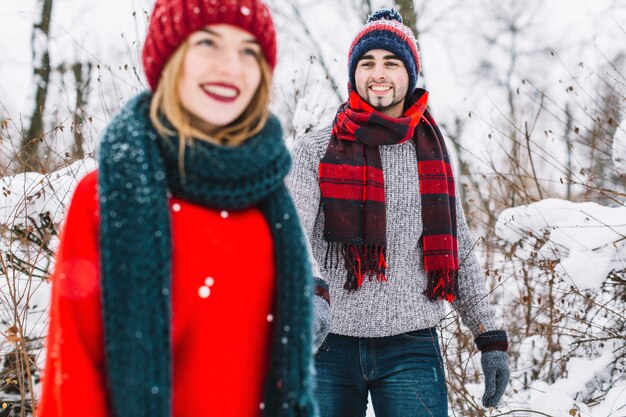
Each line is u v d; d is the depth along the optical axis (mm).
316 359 2422
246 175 1331
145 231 1222
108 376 1216
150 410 1190
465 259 2670
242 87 1386
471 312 2650
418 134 2611
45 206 3582
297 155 2525
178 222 1294
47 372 1268
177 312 1281
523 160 4969
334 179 2465
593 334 3869
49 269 3816
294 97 5039
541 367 3953
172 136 1291
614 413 3342
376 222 2416
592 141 4852
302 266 1414
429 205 2516
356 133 2506
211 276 1297
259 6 1398
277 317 1402
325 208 2453
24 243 3479
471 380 4047
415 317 2451
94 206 1273
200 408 1324
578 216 3949
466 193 5855
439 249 2484
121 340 1198
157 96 1332
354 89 2695
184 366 1313
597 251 3809
